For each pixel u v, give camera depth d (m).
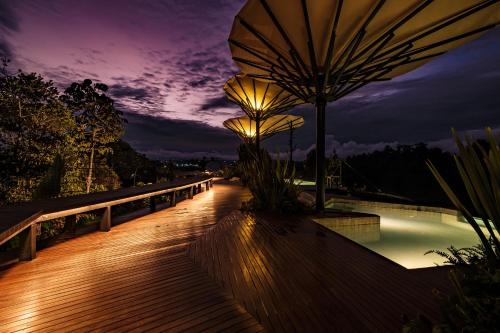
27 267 3.01
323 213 5.63
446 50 5.14
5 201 10.15
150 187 6.97
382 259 3.06
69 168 12.77
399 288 2.31
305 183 17.23
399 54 4.62
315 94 5.46
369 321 1.82
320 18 4.18
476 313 1.17
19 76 11.10
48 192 7.39
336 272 2.69
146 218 5.80
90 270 2.91
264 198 6.24
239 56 5.45
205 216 6.02
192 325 1.87
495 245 1.21
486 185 1.17
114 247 3.75
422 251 4.63
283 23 4.29
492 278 1.16
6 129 10.86
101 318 1.98
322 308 2.01
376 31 4.37
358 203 8.87
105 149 20.95
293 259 3.08
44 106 11.87
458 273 1.37
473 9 3.90
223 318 1.95
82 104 19.94
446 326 1.24
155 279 2.66
